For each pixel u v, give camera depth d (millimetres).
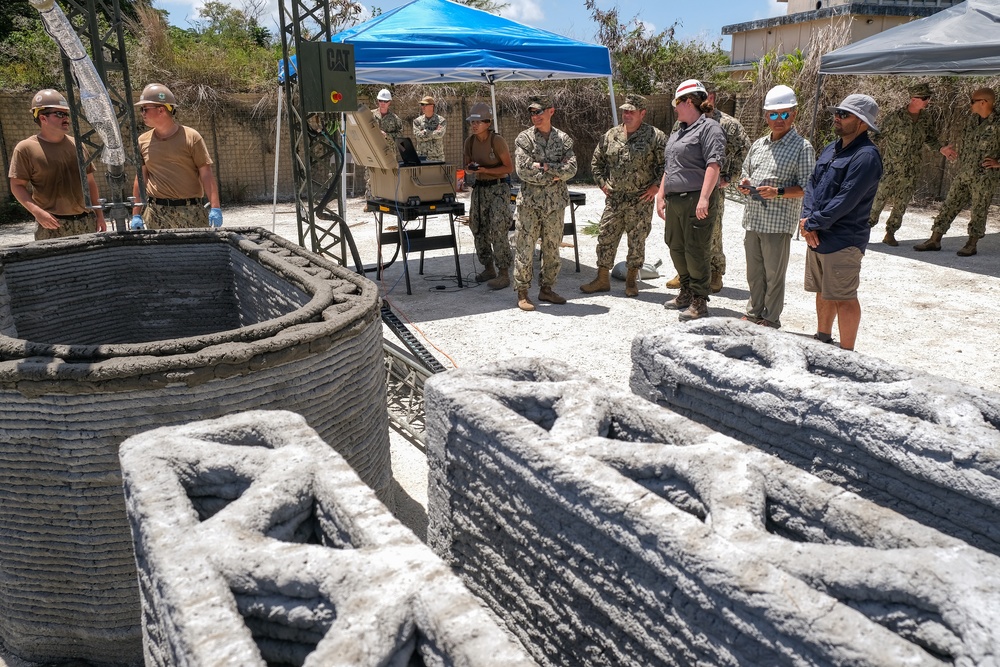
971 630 1065
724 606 1205
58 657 2490
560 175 5973
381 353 2961
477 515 1884
